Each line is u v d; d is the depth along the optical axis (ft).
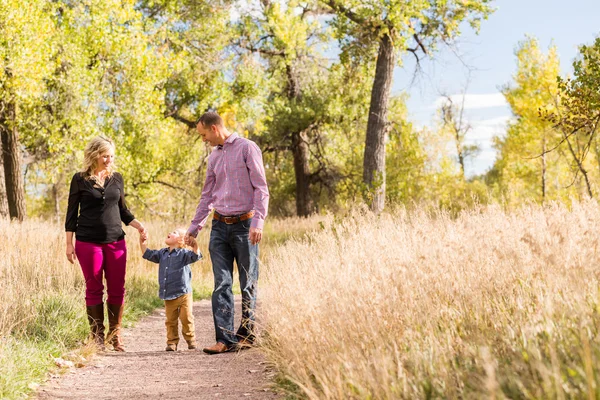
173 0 81.76
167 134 81.10
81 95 66.44
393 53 70.59
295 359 13.42
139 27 71.46
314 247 24.07
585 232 14.23
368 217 28.76
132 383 15.35
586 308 9.89
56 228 45.83
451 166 113.39
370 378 9.36
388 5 67.46
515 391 7.45
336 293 14.83
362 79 96.27
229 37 89.56
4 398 12.81
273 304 18.25
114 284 20.68
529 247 13.66
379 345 11.37
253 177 18.67
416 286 13.75
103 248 20.34
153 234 48.75
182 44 83.25
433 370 9.27
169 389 14.49
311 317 14.32
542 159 108.68
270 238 61.77
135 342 23.43
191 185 99.25
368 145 70.79
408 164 110.22
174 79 86.38
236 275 45.32
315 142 106.22
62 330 20.25
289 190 115.85
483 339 9.91
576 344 8.34
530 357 8.40
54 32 61.52
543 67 94.53
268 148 105.29
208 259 48.11
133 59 70.54
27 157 70.38
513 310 12.03
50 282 24.07
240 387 14.29
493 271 14.28
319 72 102.22
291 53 93.15
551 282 12.02
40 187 99.86
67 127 67.82
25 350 16.49
